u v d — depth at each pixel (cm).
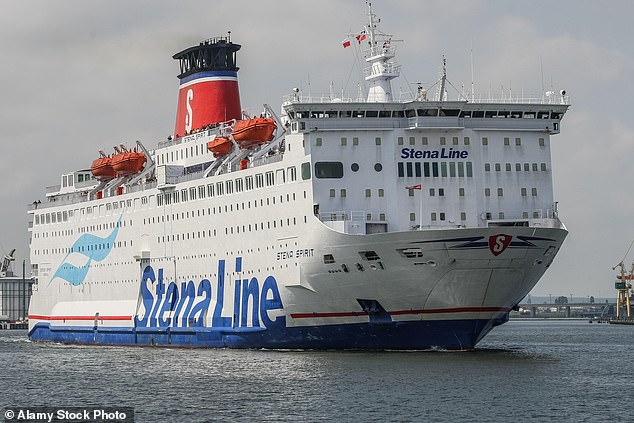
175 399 9688
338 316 12144
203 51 16150
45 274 18300
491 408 8812
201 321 14175
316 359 11856
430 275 11306
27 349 16525
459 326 11794
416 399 9194
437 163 12050
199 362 12438
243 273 13362
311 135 11981
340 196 11969
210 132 15038
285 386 10062
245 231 13312
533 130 12319
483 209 12100
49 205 18212
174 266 14912
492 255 11206
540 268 11775
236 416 8712
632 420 8350
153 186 15475
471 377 10412
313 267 12031
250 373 11056
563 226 12194
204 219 14188
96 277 16850
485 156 12181
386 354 12100
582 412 8681
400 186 11956
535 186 12306
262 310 12975
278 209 12600
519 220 12119
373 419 8406
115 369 12344
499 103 12194
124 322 16000
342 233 11594
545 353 14538
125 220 16088
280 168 12531
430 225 11950
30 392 10544
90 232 17025
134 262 15850
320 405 9025
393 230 11938
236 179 13488
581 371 11462
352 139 12019
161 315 15112
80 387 10812
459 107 11981
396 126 12062
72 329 17325
